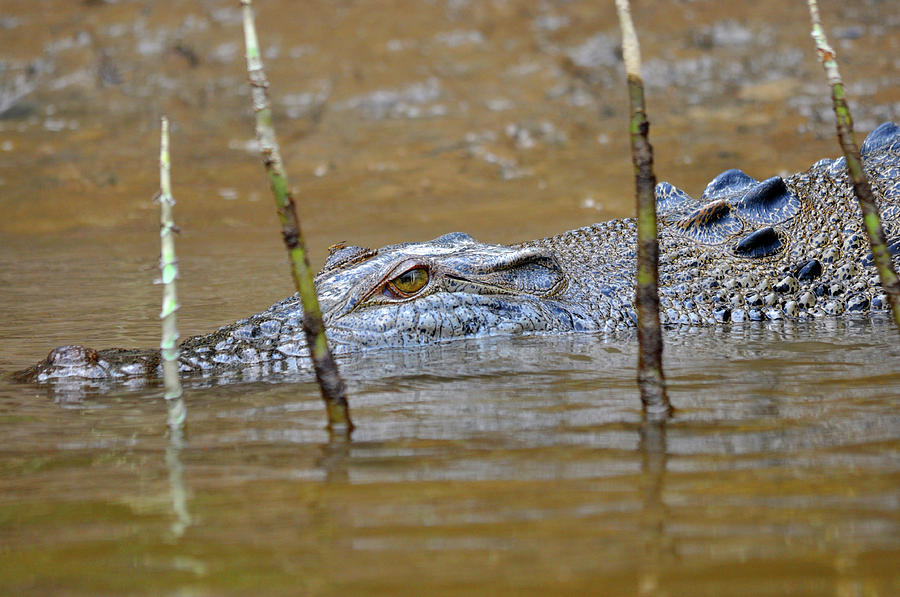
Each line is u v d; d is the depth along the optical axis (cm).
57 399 903
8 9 4572
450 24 4350
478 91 3944
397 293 1156
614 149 3491
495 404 819
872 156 1520
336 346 1102
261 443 710
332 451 675
